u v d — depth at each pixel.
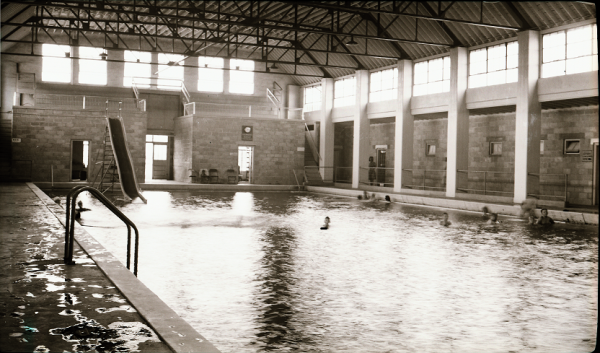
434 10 24.22
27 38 34.34
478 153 28.22
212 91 39.72
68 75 35.78
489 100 24.73
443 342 6.37
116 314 5.00
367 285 9.17
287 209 22.97
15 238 9.19
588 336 6.62
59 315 4.93
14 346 4.12
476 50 25.77
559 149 23.56
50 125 31.17
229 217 19.27
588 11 19.62
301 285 9.10
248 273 9.98
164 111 38.22
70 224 7.24
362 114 34.22
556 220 19.58
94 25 33.72
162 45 38.06
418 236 15.28
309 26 27.98
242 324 6.93
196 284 9.04
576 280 9.70
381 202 27.77
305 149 40.53
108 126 27.72
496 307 7.91
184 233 14.99
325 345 6.20
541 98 21.97
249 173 36.84
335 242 13.95
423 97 29.22
